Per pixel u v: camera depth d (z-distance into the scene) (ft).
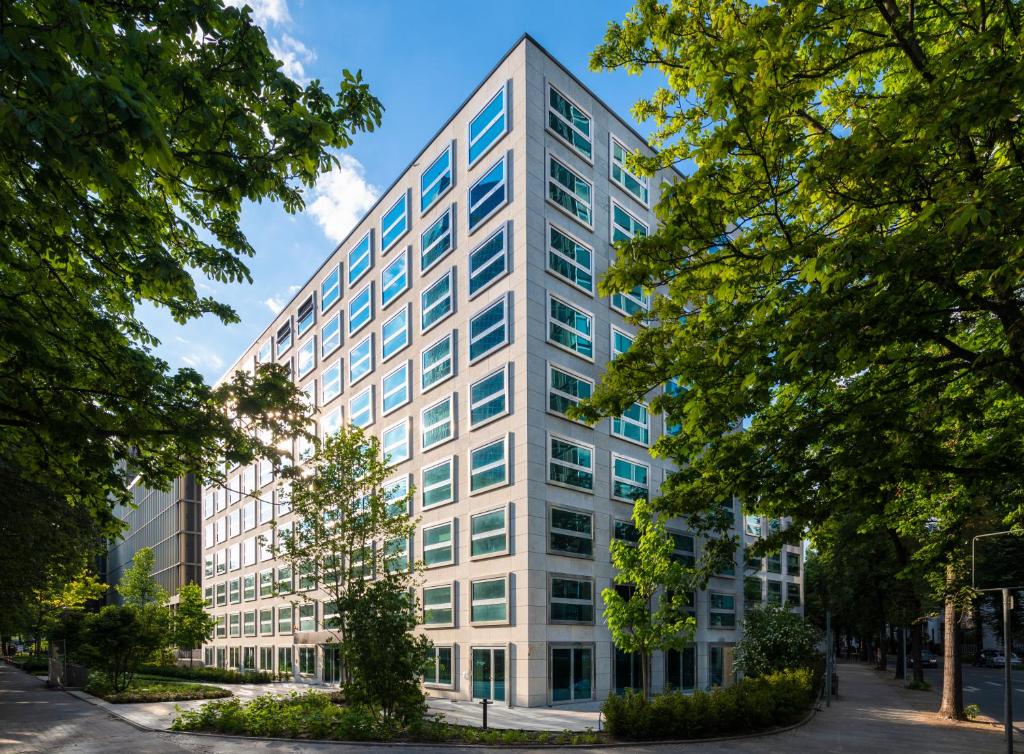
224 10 21.84
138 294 32.32
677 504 36.35
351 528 75.15
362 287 139.64
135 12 21.63
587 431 101.14
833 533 50.16
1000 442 32.07
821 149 28.71
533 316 95.45
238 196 25.72
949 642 71.46
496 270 100.94
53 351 31.58
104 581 345.51
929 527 59.72
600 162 111.14
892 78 32.14
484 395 100.73
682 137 38.19
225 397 33.47
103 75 16.74
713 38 33.06
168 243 33.99
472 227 107.14
